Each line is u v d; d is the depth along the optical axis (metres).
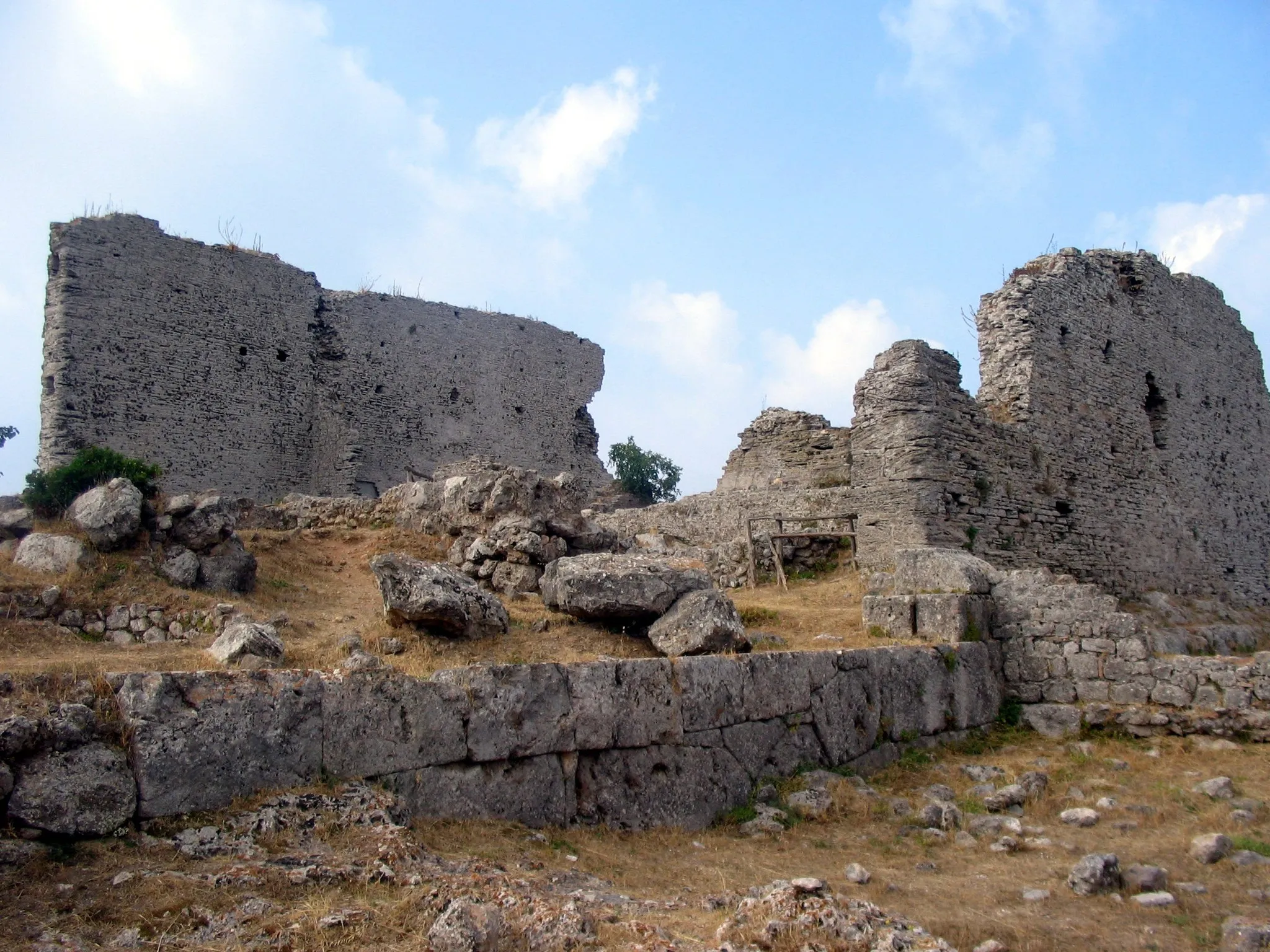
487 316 40.72
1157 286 27.48
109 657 9.47
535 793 8.83
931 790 11.18
